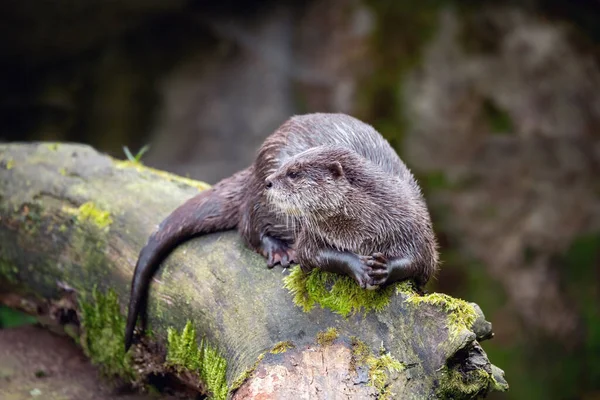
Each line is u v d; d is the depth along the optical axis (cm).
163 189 698
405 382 477
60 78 1445
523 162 1334
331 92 1420
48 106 1445
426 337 488
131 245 655
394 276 511
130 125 1473
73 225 693
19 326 784
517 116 1341
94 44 1426
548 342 1297
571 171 1329
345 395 464
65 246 696
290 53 1464
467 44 1365
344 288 523
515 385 1273
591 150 1332
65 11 1320
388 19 1391
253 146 1459
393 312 504
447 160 1341
